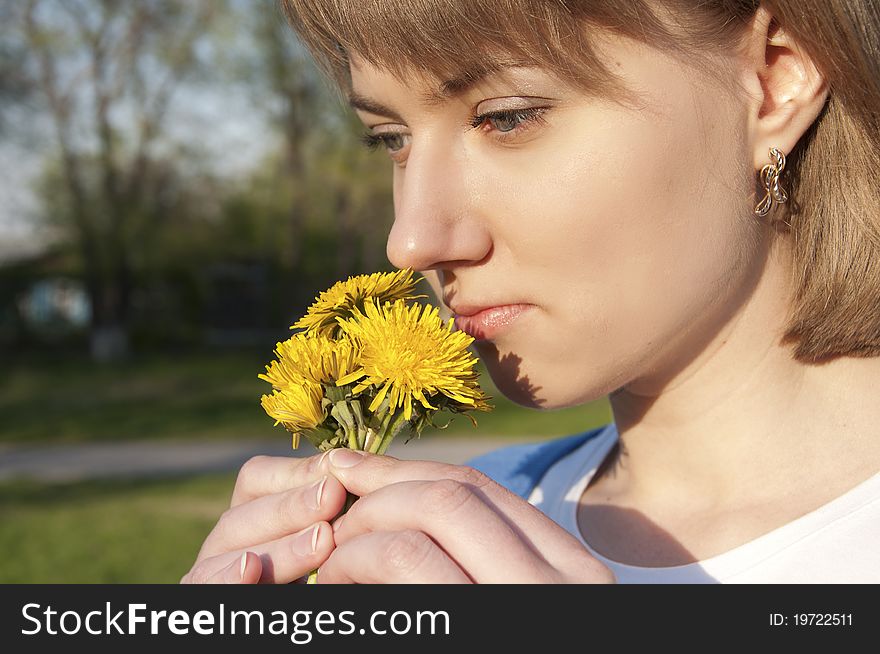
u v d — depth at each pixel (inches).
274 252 1341.0
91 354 1285.7
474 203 49.7
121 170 1125.1
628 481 63.8
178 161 1136.8
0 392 939.3
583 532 63.6
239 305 1643.7
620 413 61.9
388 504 42.8
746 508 55.9
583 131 47.7
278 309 1588.3
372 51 47.7
